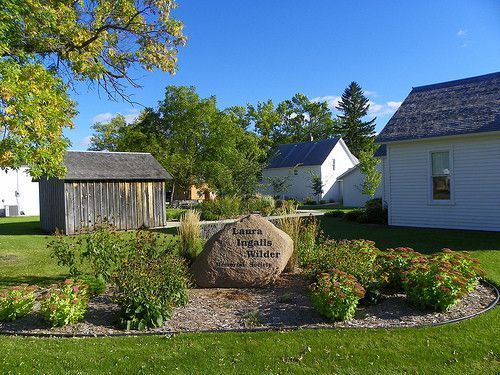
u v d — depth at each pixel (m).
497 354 4.95
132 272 6.36
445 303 6.16
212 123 35.31
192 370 4.64
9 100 8.24
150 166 20.89
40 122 8.63
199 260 8.26
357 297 6.02
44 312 5.98
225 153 33.44
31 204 35.00
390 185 17.06
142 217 20.14
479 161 14.71
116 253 7.95
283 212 11.36
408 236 14.12
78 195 18.38
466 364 4.73
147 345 5.26
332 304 5.88
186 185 35.19
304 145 47.09
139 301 5.98
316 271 7.50
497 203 14.38
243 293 7.65
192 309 6.68
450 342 5.23
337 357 4.89
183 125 35.31
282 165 46.03
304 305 6.73
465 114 15.36
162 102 36.25
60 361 4.85
